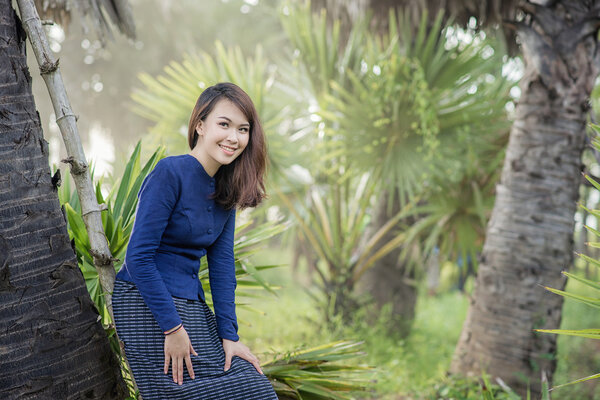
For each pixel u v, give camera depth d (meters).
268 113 6.04
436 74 5.76
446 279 10.67
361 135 5.73
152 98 5.73
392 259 7.17
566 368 6.36
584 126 4.36
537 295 4.32
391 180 5.73
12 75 1.97
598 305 2.17
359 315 6.46
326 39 6.33
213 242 2.16
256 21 14.80
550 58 4.30
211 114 1.96
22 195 1.94
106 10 3.50
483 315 4.49
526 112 4.46
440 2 5.88
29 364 1.91
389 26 6.70
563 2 4.30
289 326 6.78
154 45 15.11
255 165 2.05
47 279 1.97
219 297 2.12
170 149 5.97
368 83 5.78
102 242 2.11
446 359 6.01
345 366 2.86
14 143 1.94
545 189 4.35
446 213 5.85
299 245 11.21
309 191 6.61
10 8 2.01
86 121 15.52
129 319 1.90
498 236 4.50
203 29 14.83
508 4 5.47
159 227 1.86
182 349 1.85
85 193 2.10
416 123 5.46
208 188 1.99
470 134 5.64
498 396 3.98
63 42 14.97
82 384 2.03
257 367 2.05
